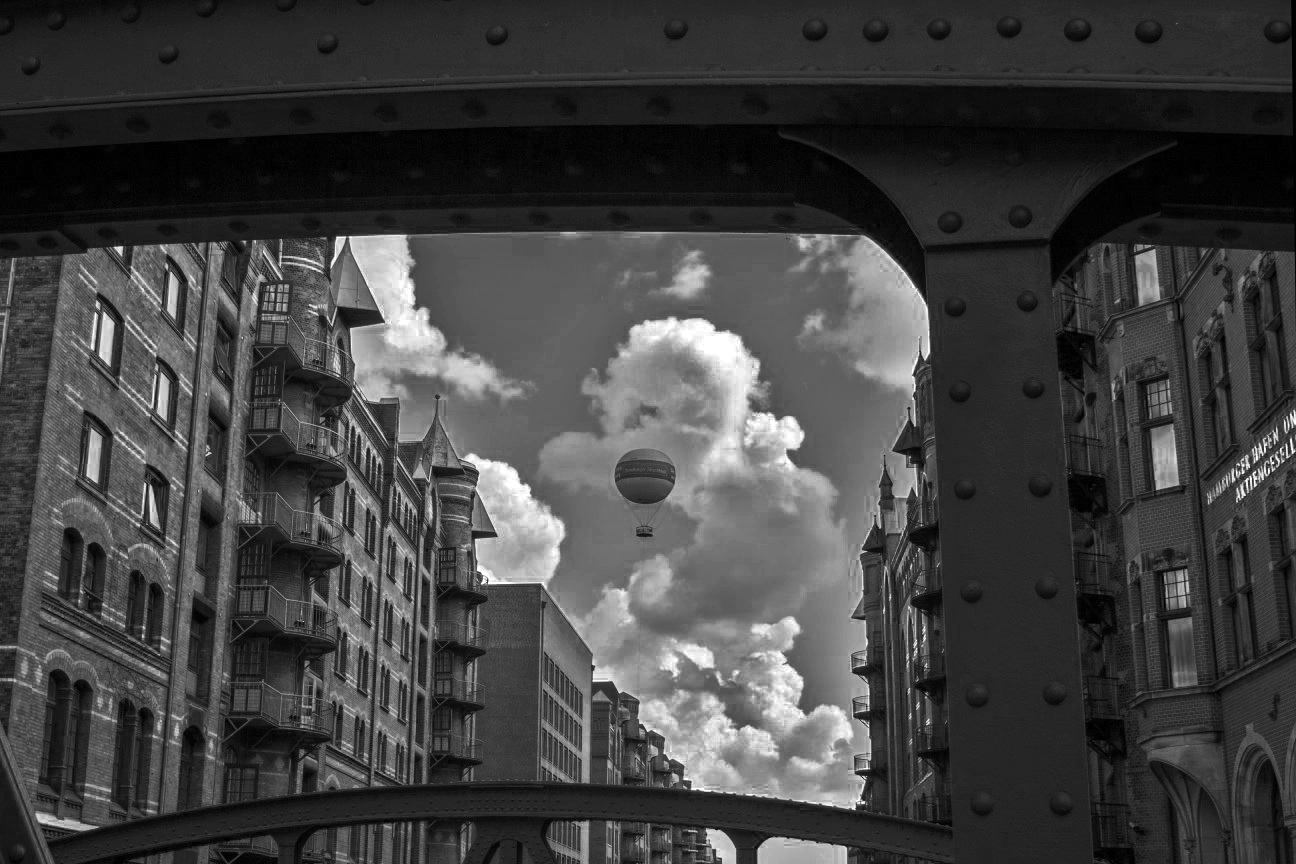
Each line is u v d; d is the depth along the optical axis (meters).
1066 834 2.87
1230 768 26.08
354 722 56.41
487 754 106.00
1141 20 3.19
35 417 28.28
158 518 35.38
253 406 44.62
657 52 3.36
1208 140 3.86
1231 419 26.03
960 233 3.24
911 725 65.94
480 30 3.43
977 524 3.06
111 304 31.67
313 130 3.61
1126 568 29.53
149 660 34.19
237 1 3.57
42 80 3.62
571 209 4.01
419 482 71.94
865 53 3.27
